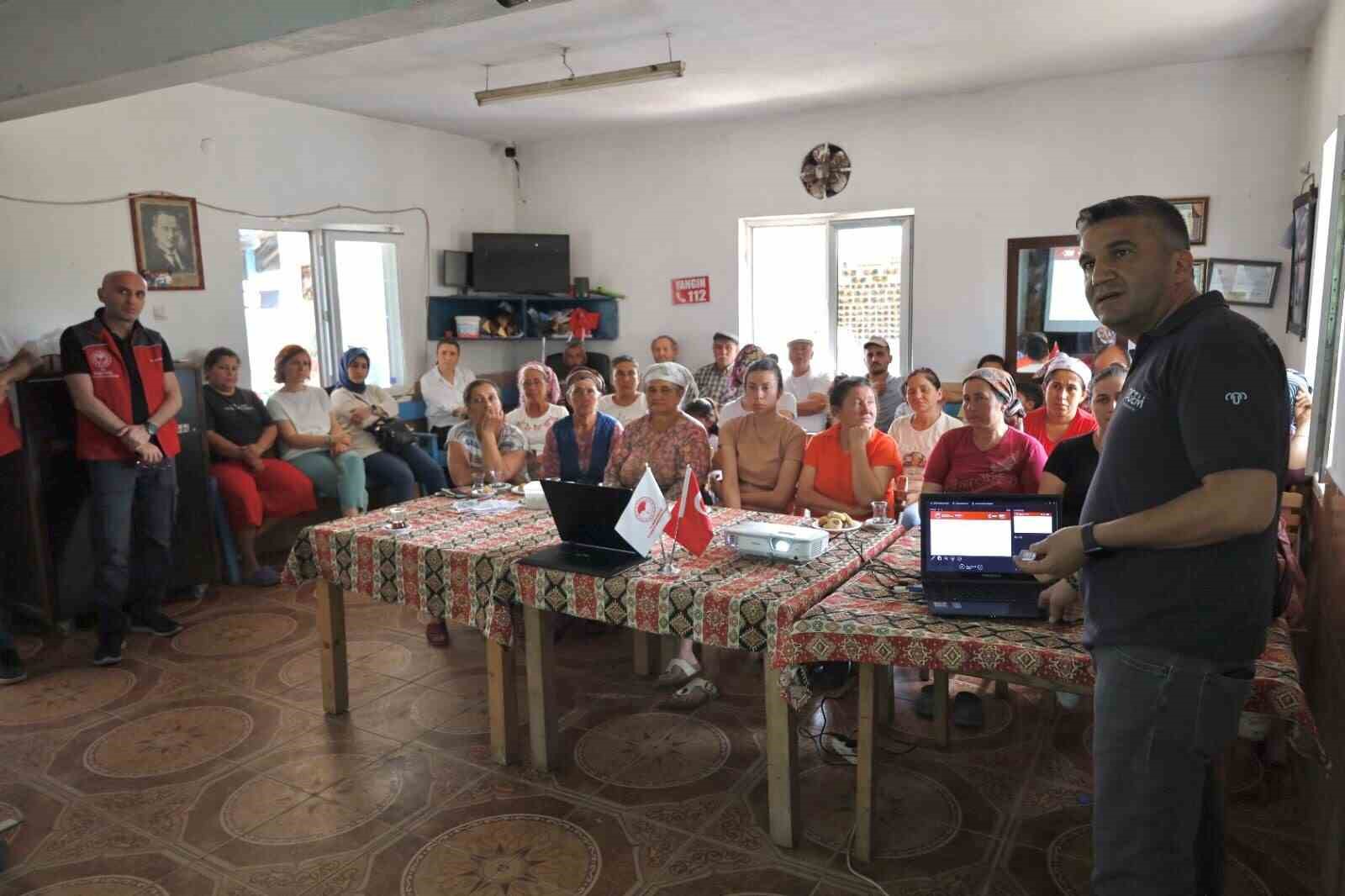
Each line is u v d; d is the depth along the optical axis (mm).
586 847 2201
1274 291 5176
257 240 5742
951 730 2771
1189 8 4215
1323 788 2076
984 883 2041
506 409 7199
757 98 5887
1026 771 2539
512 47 4625
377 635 3709
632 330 7168
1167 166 5379
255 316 5766
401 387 6566
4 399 3623
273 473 4641
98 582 3449
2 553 3861
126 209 4789
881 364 5523
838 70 5219
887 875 2074
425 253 6664
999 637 1835
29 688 3242
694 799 2406
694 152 6723
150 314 4930
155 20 3074
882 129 6098
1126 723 1377
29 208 4379
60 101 3553
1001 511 2104
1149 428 1371
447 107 5898
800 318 6746
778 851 2176
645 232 6992
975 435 2926
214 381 4715
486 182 7152
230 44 2920
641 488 2396
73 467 3811
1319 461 2646
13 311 4344
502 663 2557
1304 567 3021
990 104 5770
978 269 5969
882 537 2631
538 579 2412
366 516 3051
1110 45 4816
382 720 2922
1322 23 4270
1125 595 1389
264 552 5000
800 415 5930
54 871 2164
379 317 6465
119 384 3539
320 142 5855
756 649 2090
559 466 3666
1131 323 1438
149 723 2945
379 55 4699
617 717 2902
